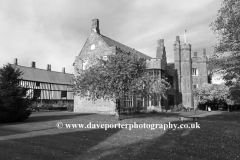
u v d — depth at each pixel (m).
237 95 16.59
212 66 16.14
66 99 46.66
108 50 26.36
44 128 12.84
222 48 15.02
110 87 15.41
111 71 15.27
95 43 27.80
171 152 7.48
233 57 14.64
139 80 16.16
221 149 7.93
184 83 40.75
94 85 15.74
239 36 13.72
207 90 38.84
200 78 44.69
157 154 7.20
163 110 30.25
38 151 7.67
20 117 16.31
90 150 7.75
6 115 15.36
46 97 42.75
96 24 28.56
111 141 9.13
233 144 8.75
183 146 8.29
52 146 8.35
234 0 13.87
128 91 16.41
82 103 28.58
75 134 10.76
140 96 18.70
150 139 9.47
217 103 42.38
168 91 34.56
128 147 8.09
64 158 6.89
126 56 16.12
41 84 42.31
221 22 14.66
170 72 36.72
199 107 42.94
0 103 15.77
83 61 28.62
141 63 16.86
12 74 16.91
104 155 7.11
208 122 16.80
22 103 16.48
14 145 8.53
